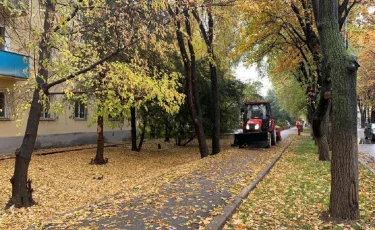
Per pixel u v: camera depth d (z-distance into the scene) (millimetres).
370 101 48156
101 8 8586
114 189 10586
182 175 10594
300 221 6121
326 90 11508
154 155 20875
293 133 45781
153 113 21328
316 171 11867
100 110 11992
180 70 18750
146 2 8438
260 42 17500
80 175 13766
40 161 16453
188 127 24141
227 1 11180
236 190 8289
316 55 13961
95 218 6113
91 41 9969
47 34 7602
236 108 26453
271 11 14789
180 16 9594
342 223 5918
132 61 9508
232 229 5598
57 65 7730
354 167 6156
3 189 10523
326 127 15109
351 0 14461
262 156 16094
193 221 5828
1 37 9016
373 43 32406
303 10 13867
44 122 21406
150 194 7879
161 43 10148
